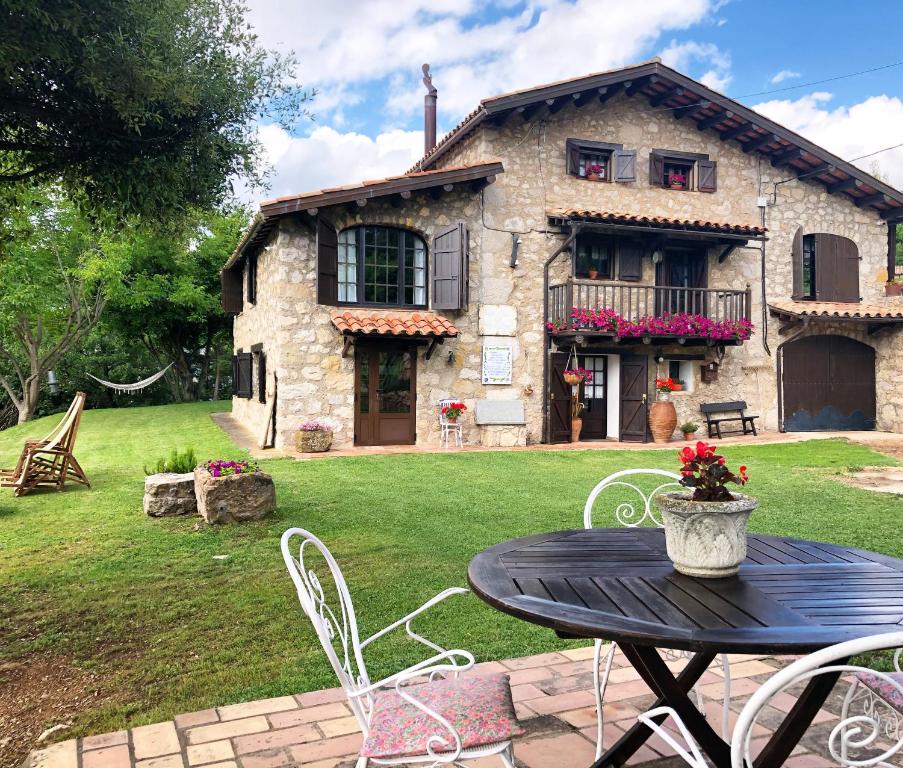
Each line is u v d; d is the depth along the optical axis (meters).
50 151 4.90
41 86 4.44
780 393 14.85
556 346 13.29
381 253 12.22
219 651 3.46
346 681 1.83
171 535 5.82
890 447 12.06
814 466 10.00
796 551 2.39
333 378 11.66
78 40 4.14
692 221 13.06
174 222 5.76
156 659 3.38
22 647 3.56
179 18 4.66
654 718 2.07
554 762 2.30
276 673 3.17
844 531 5.85
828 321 15.02
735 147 14.68
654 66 12.97
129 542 5.62
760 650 1.54
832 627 1.64
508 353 12.88
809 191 15.25
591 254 13.73
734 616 1.72
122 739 2.50
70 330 22.20
